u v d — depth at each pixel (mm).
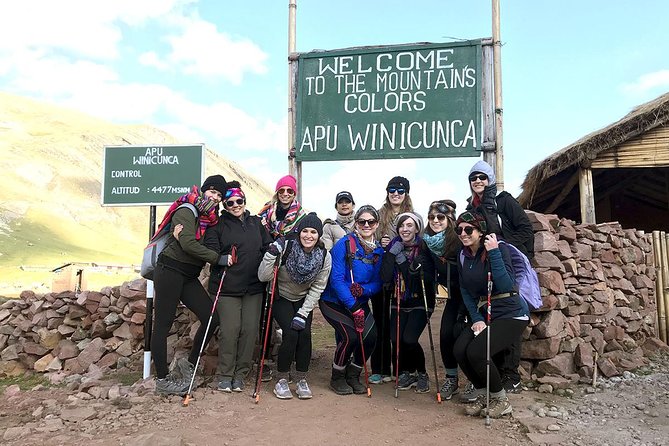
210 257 5086
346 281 5250
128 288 7250
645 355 7219
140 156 6707
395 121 7344
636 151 9945
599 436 4203
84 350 7215
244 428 4309
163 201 6609
